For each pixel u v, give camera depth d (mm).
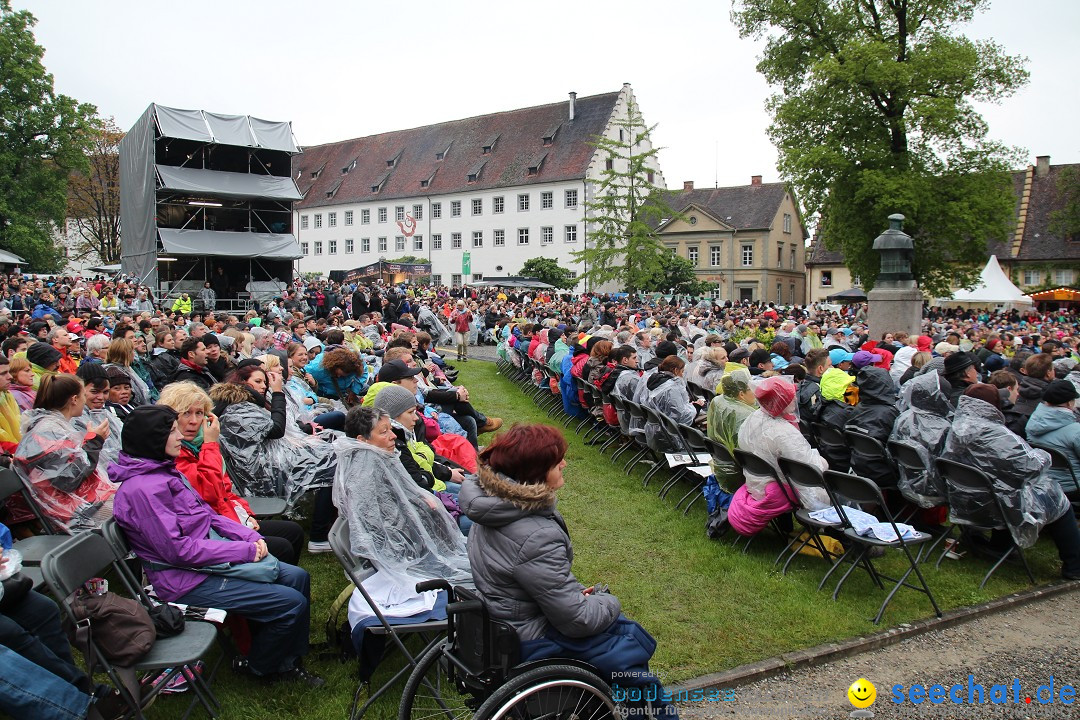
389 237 62125
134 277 29594
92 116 42000
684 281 43844
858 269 30125
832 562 5488
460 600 3131
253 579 3645
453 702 3443
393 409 4758
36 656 2879
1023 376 7066
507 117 60656
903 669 4113
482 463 2930
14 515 4480
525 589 2795
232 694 3637
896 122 27688
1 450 4812
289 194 29359
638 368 8898
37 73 38469
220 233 28594
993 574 5434
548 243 54531
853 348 13969
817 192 29984
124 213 32000
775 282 59375
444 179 59688
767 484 5348
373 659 3572
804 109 28750
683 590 4984
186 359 7648
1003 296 28297
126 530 3549
